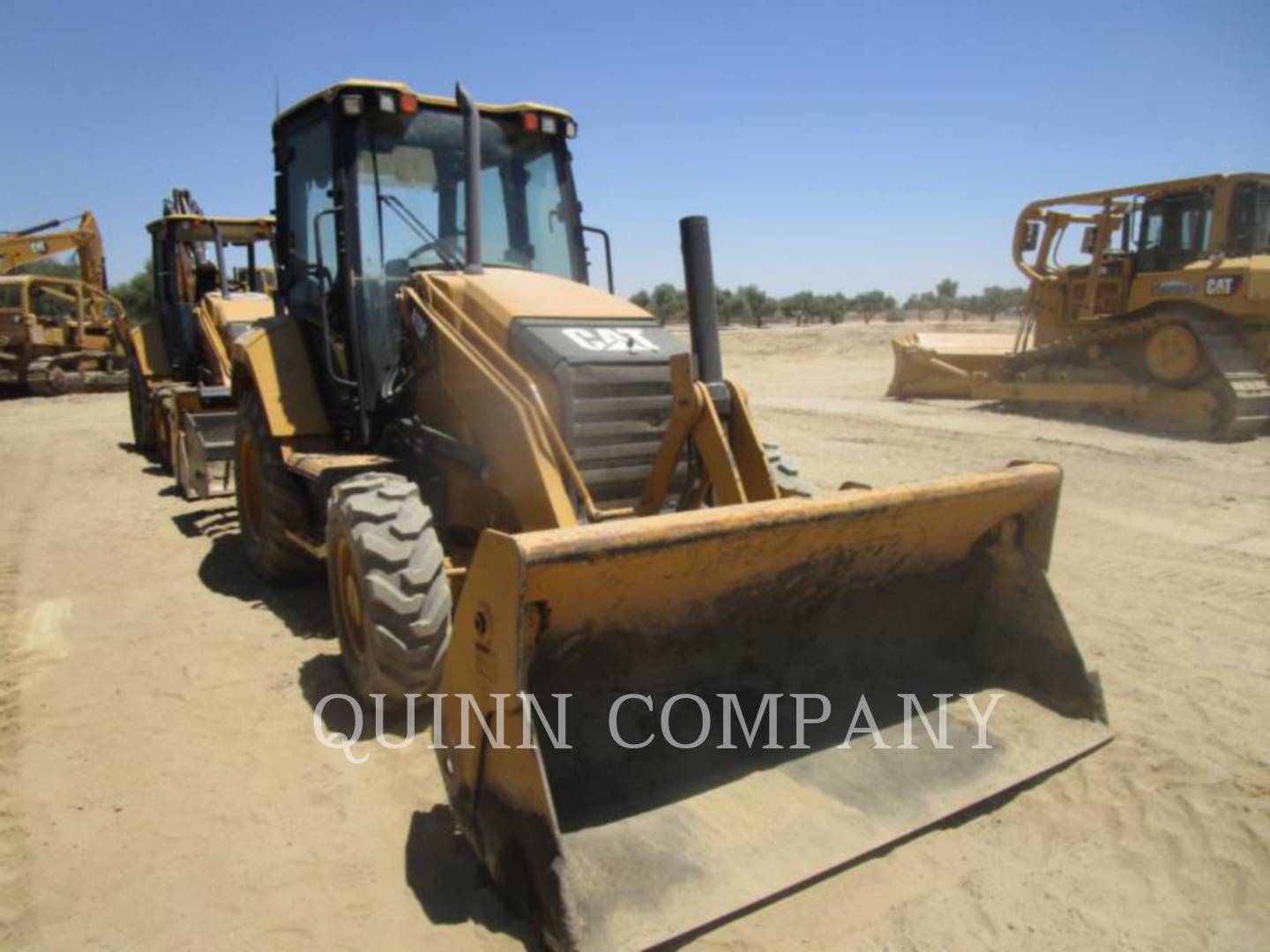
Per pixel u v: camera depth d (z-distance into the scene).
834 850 3.27
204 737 4.30
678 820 3.32
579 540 2.99
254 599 6.22
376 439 5.42
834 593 4.02
